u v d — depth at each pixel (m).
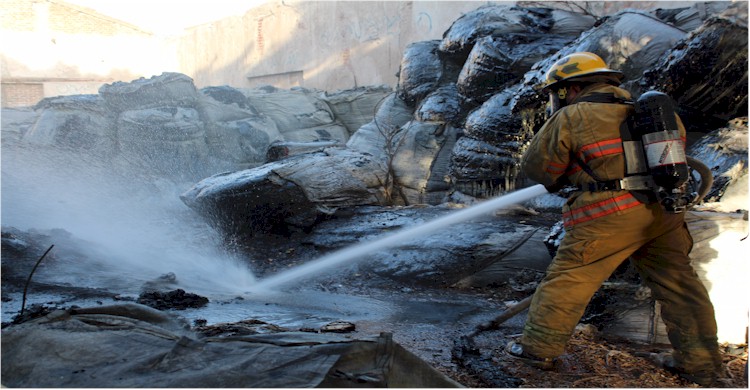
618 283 3.32
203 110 10.16
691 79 4.63
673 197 2.47
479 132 6.47
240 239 5.87
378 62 13.06
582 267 2.67
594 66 2.76
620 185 2.56
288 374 1.96
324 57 14.70
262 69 17.16
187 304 3.94
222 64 19.03
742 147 4.09
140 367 2.08
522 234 4.79
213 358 2.12
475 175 6.46
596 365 2.82
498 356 2.93
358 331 3.41
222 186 5.82
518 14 7.19
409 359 2.12
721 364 2.65
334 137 10.79
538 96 5.46
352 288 4.60
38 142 9.26
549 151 2.70
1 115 10.40
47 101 10.40
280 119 10.73
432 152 7.41
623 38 5.30
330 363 2.01
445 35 8.07
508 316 3.31
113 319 2.53
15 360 2.19
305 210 5.70
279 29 16.31
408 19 12.16
